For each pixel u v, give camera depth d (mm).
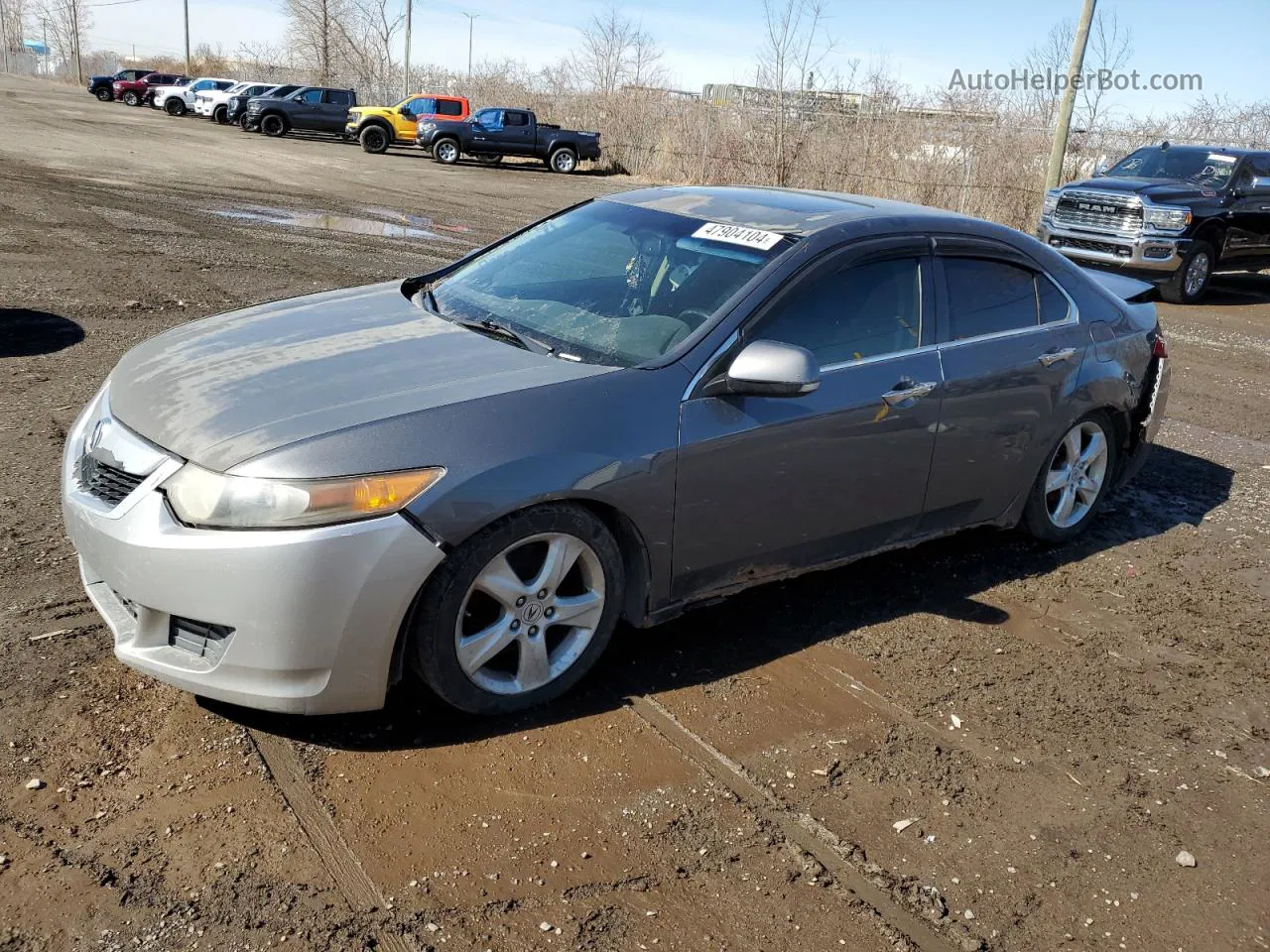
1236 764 3393
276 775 2854
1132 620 4383
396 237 13844
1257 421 7906
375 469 2803
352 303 4082
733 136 28438
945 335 4152
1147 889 2764
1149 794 3184
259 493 2736
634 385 3299
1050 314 4660
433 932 2373
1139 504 5844
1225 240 14500
